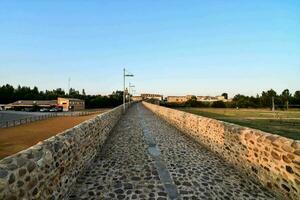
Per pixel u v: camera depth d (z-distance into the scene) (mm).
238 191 4711
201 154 7844
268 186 4707
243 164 5773
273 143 4543
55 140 4227
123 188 4863
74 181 5031
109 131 11961
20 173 2805
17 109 88125
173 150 8422
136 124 16766
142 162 6812
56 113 65688
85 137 6184
